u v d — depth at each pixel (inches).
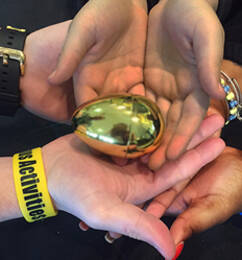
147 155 10.9
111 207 8.9
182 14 10.2
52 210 10.7
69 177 9.9
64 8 18.8
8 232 13.9
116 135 9.2
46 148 11.4
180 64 10.9
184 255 14.9
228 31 15.7
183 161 11.0
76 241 14.2
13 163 10.6
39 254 13.7
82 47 10.1
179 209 12.2
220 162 12.5
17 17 18.1
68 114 15.5
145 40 12.3
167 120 11.1
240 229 15.7
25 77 13.7
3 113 14.6
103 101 9.6
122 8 11.0
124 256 14.2
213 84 9.1
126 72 12.2
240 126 18.2
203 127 11.3
